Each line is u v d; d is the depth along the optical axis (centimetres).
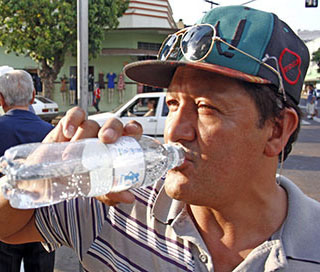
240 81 95
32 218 136
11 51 1711
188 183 100
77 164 104
